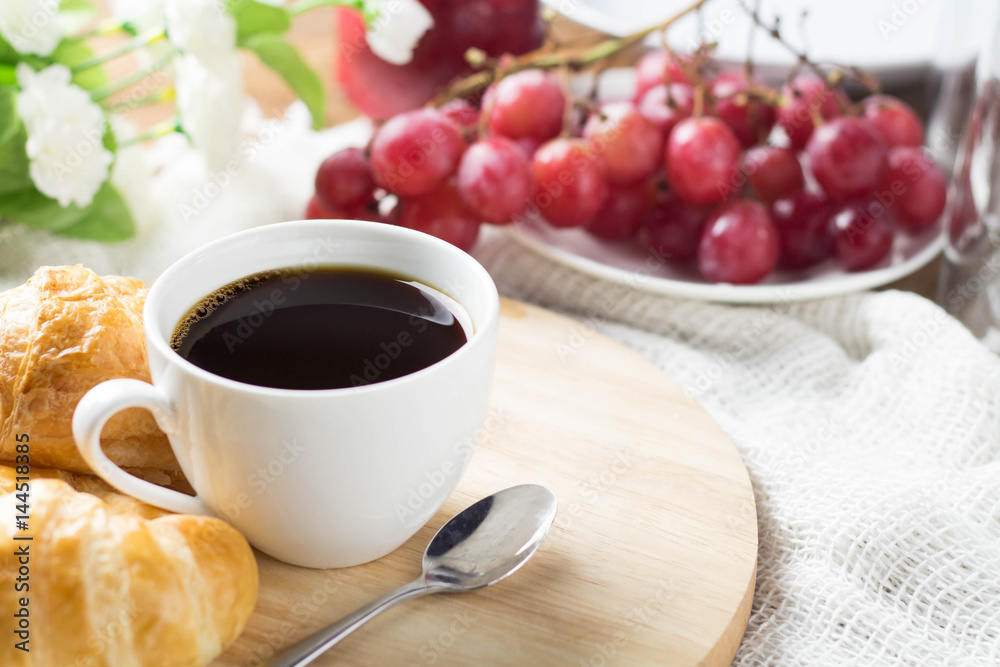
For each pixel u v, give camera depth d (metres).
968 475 0.39
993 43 0.44
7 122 0.44
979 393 0.41
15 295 0.36
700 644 0.33
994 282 0.45
